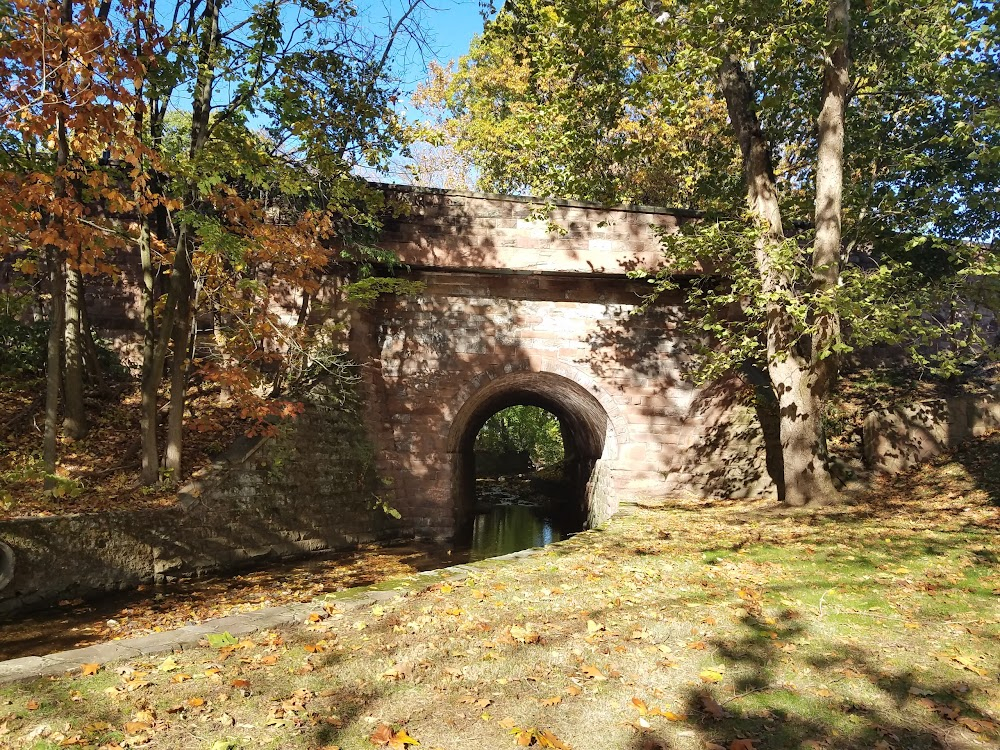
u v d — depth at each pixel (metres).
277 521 11.91
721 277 14.65
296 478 12.42
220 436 12.46
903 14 11.60
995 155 9.98
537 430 36.88
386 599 6.69
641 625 5.76
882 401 14.62
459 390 15.03
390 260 13.87
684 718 4.12
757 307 11.51
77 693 4.25
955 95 11.12
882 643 5.32
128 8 8.47
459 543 14.96
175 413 11.02
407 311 15.08
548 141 12.95
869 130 13.32
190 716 4.00
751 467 14.34
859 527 9.72
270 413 11.76
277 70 10.54
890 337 10.23
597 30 11.63
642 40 11.42
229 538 10.99
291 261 10.89
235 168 9.70
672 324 15.64
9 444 10.73
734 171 17.06
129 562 9.48
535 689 4.52
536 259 14.74
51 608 8.43
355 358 14.31
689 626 5.71
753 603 6.41
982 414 12.82
